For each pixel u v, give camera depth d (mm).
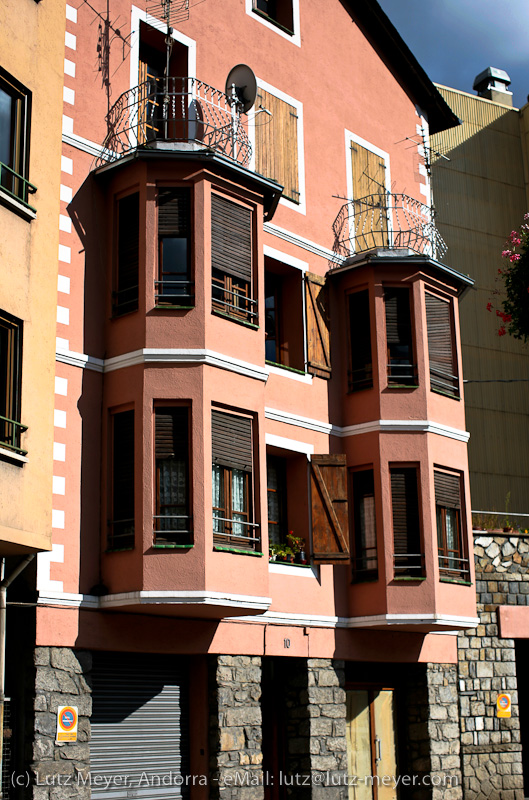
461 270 29672
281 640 17234
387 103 22547
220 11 18953
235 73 18422
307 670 17578
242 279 16562
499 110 31906
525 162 31750
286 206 19281
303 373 18750
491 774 20219
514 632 21250
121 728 15125
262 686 18172
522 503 28938
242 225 16719
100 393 15648
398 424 18719
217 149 17219
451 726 19922
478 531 21359
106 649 14734
